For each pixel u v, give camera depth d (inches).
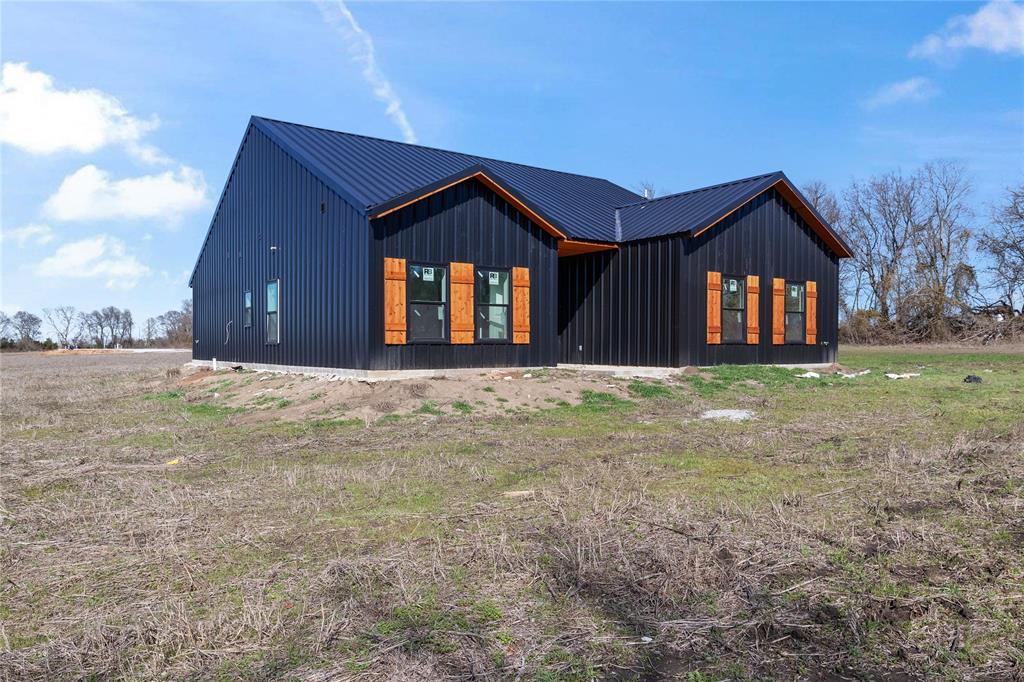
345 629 129.6
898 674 116.5
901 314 1444.4
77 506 214.4
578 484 233.8
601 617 136.3
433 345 525.7
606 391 500.7
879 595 143.4
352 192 510.0
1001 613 134.3
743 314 669.9
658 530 182.2
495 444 318.7
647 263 637.3
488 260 557.6
